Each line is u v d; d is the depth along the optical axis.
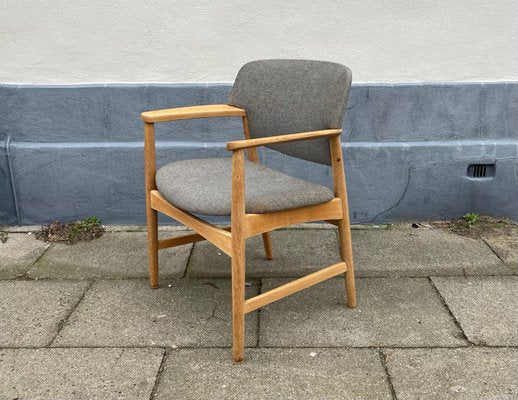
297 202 2.03
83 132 3.18
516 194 3.18
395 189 3.19
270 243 2.81
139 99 3.13
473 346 2.07
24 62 3.12
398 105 3.12
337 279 2.63
